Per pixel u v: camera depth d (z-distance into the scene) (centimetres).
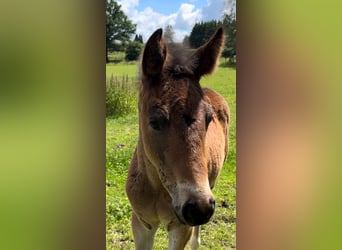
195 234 109
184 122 62
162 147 64
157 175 76
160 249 116
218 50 72
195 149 61
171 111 62
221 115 112
